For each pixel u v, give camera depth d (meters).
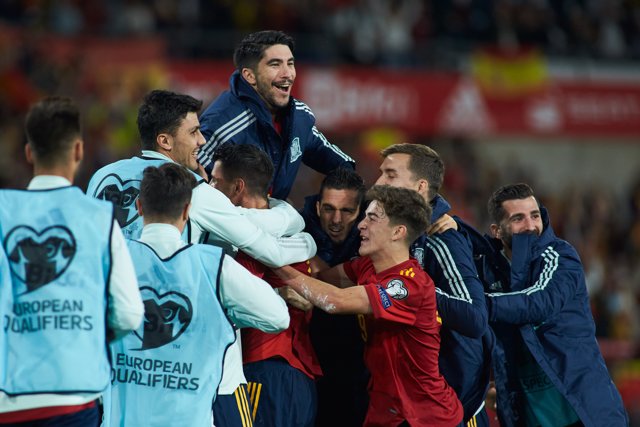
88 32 51.41
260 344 15.87
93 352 12.03
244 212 15.20
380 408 15.47
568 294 16.95
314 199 17.12
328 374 17.05
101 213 12.34
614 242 56.44
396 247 15.21
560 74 57.47
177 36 52.72
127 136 47.72
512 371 17.56
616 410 17.08
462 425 15.81
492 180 57.75
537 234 17.66
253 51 17.16
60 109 12.36
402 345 15.23
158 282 13.36
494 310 16.44
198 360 13.31
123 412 13.35
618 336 48.59
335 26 56.03
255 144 17.30
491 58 56.12
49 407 11.87
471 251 16.61
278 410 15.70
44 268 12.10
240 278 13.48
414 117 54.03
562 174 62.44
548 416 17.48
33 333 11.99
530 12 59.97
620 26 62.22
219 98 17.58
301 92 52.34
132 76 49.03
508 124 55.78
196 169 15.55
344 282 16.30
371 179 53.47
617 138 62.59
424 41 57.19
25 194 12.34
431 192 16.73
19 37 48.19
